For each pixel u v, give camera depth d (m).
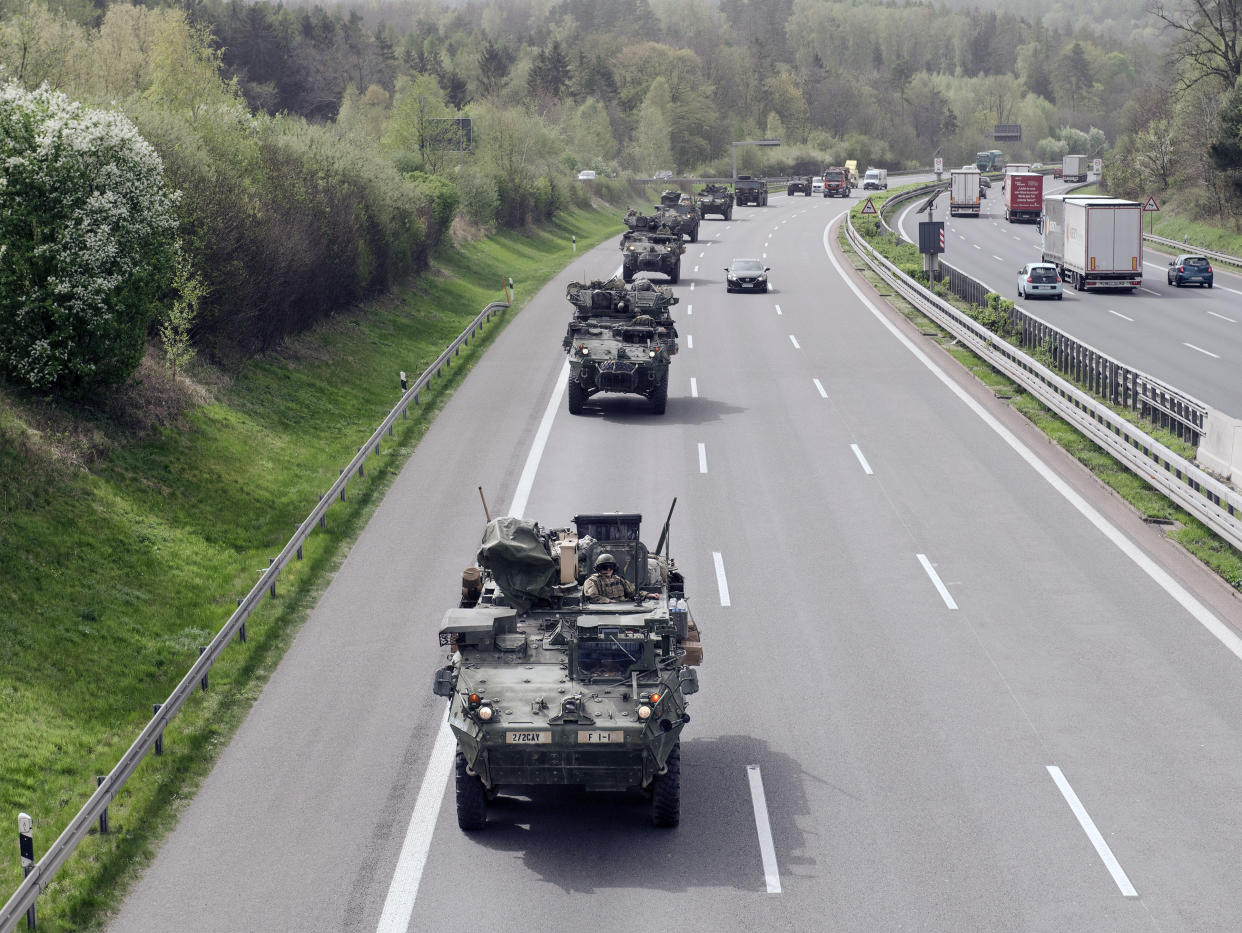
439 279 60.12
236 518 26.45
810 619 21.34
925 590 22.59
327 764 16.55
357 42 193.50
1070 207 66.38
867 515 26.98
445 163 81.62
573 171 128.12
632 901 13.30
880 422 35.44
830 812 15.16
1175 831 14.52
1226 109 92.75
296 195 42.53
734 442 33.41
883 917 12.92
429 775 16.20
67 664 19.06
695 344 48.72
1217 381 40.41
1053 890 13.37
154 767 16.48
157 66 65.31
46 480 23.97
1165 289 66.25
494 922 12.95
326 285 43.53
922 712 17.81
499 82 183.25
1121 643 20.11
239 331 35.97
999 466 30.73
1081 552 24.48
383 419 35.75
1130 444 30.55
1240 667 19.14
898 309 55.88
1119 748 16.61
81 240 26.20
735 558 24.39
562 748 14.00
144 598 21.91
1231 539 23.70
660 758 14.12
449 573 23.59
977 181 114.75
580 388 36.41
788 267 73.31
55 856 13.35
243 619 20.41
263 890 13.66
